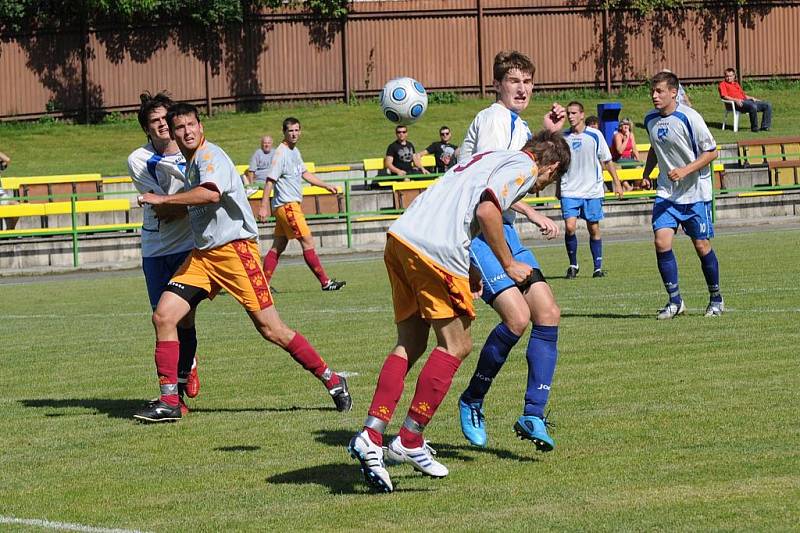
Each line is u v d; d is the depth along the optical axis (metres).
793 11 106.44
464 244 15.39
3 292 51.47
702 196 31.14
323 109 99.06
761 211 73.38
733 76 92.44
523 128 19.70
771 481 15.02
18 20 93.94
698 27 105.38
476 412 17.47
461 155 19.88
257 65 99.31
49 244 62.41
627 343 27.25
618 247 60.22
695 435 17.75
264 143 64.44
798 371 22.72
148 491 15.98
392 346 29.11
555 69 103.25
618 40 104.06
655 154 31.80
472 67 102.31
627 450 17.05
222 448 18.58
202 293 21.33
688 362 24.25
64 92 95.81
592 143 45.09
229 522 14.25
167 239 22.50
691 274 43.84
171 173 22.09
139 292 49.09
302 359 21.02
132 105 97.12
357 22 100.62
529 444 17.83
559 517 13.88
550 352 16.89
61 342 33.16
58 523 14.47
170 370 21.11
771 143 78.69
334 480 16.25
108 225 63.62
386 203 69.69
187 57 97.81
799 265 45.16
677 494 14.61
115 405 23.11
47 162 84.69
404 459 15.80
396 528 13.74
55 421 21.48
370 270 54.66
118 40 96.50
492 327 31.75
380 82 101.31
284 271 56.22
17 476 17.14
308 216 66.56
